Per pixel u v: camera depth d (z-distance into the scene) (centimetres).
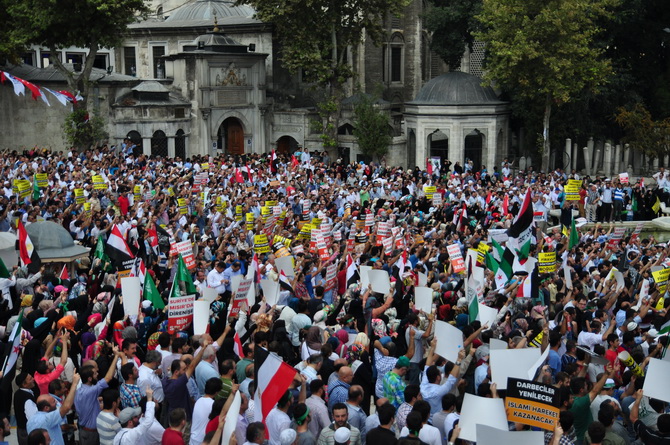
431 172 6600
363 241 3738
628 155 7688
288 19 7575
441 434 1648
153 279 2548
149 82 7938
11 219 3694
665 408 1803
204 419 1641
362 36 9038
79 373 1847
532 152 7888
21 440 1748
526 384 1517
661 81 7962
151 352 1816
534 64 6838
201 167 6303
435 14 7975
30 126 7756
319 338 2014
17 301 2541
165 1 9669
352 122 8356
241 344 2159
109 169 5847
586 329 2316
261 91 8369
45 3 6738
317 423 1648
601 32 7462
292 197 4938
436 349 1884
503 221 4547
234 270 2916
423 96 8000
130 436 1580
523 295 2644
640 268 3262
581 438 1725
